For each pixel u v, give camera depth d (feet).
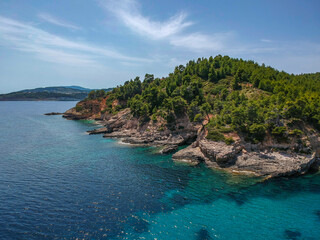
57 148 257.14
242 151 193.98
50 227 102.83
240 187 150.82
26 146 264.72
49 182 153.79
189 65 515.91
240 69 386.52
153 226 105.29
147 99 350.84
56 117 599.57
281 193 141.79
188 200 131.64
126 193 139.44
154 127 303.07
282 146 187.93
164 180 162.30
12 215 111.45
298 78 391.45
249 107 204.95
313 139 192.13
